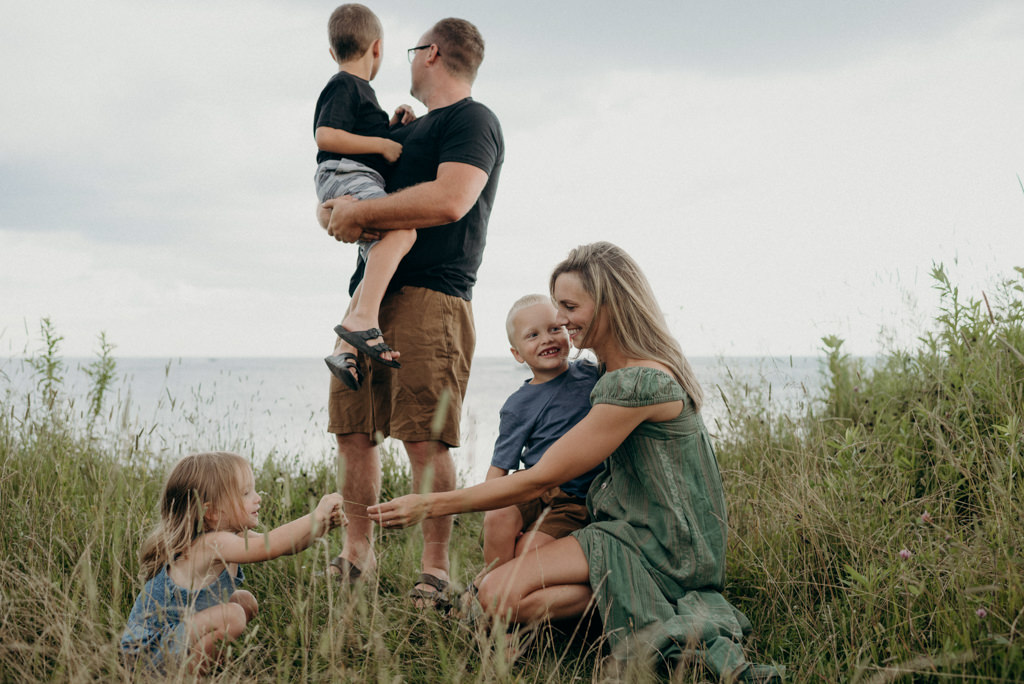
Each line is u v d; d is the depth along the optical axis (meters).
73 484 3.04
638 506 2.33
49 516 2.74
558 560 2.25
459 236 2.92
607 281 2.39
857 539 2.54
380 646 1.87
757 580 2.67
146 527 2.71
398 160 3.04
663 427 2.28
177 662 1.94
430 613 2.34
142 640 2.01
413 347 2.82
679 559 2.23
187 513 2.09
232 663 1.89
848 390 4.36
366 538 2.92
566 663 2.24
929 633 1.97
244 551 2.10
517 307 2.82
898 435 3.01
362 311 2.68
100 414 3.54
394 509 2.15
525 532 2.63
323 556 2.99
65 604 2.01
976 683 1.70
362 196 2.85
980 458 2.54
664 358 2.37
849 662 1.93
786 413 4.15
